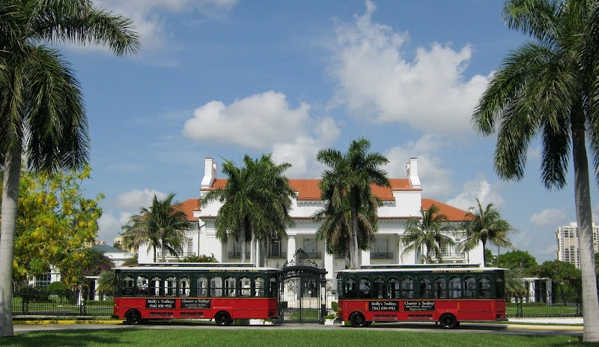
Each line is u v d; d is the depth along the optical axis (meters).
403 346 23.16
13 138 22.81
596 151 23.70
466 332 30.70
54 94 23.31
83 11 25.48
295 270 38.78
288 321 39.44
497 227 67.62
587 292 24.97
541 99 23.70
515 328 35.16
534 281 76.75
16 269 39.25
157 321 38.81
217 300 35.69
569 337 26.95
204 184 85.81
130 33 26.53
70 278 44.12
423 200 88.56
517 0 25.91
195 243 83.62
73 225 43.75
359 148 47.44
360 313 35.47
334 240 50.75
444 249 72.75
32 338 24.66
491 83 26.08
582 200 25.36
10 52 23.22
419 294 34.84
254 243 51.66
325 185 46.97
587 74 22.19
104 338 25.23
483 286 34.22
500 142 25.73
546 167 28.16
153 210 63.88
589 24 20.78
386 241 85.94
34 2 24.80
